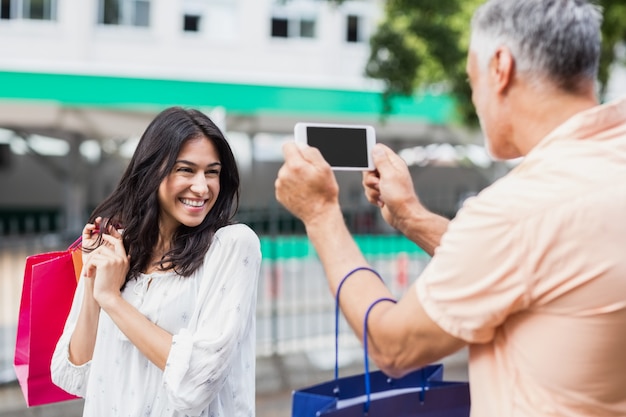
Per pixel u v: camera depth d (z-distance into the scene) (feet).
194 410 5.58
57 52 49.26
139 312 5.82
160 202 6.13
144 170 6.03
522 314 3.91
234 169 6.28
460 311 3.88
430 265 4.06
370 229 25.48
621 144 3.86
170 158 5.93
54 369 6.39
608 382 3.80
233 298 5.83
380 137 47.21
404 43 28.37
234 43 53.21
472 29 4.32
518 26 3.96
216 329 5.74
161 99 39.17
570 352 3.77
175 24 51.83
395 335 4.08
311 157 4.48
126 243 6.13
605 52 26.14
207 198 6.06
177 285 5.98
